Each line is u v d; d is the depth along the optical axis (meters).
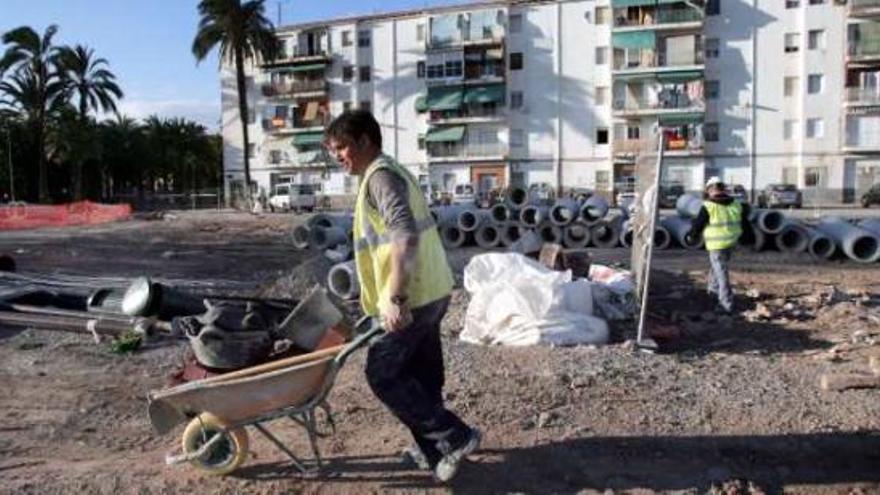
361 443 5.13
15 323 8.85
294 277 11.53
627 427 5.39
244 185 64.69
